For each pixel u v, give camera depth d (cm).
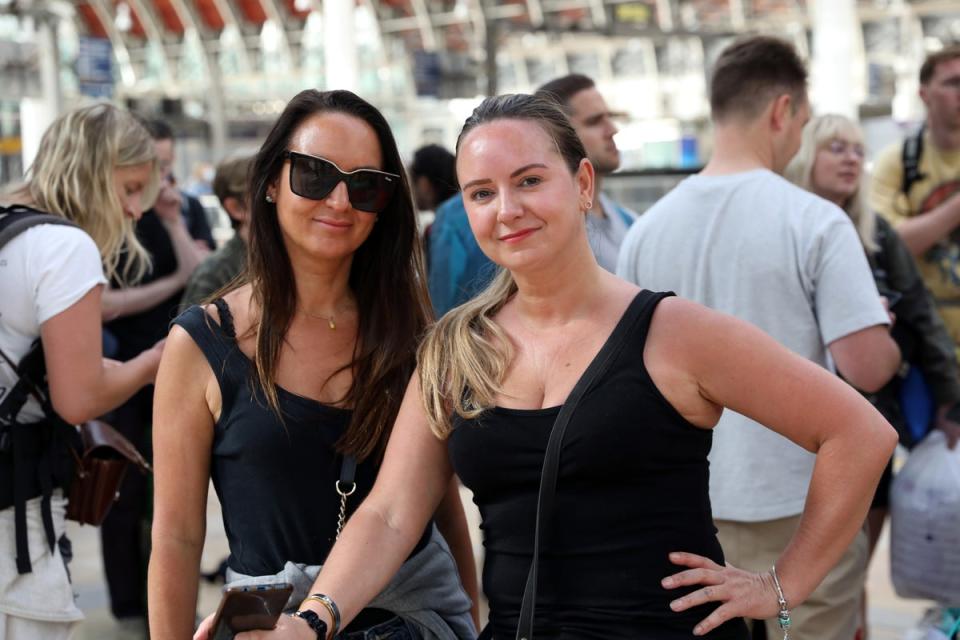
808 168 351
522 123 179
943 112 396
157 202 419
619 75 3216
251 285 211
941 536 327
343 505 204
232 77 3491
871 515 376
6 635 256
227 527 210
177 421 204
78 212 288
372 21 3150
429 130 3053
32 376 261
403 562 195
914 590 336
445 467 194
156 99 3084
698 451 179
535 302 183
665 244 295
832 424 175
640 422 172
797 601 178
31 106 1569
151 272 411
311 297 212
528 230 177
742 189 287
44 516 261
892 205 417
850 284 276
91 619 463
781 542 277
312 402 203
